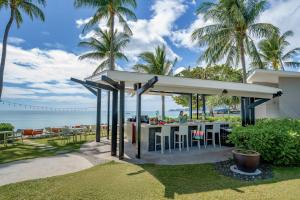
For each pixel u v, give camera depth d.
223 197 3.33
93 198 3.33
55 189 3.69
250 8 12.08
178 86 6.44
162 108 17.66
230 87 7.09
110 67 12.84
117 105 6.56
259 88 7.67
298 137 5.13
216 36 12.34
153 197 3.35
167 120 9.42
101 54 14.55
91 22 12.67
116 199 3.29
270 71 9.42
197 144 8.26
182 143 7.78
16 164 5.44
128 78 5.57
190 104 11.53
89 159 5.96
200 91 7.36
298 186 3.80
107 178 4.27
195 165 5.24
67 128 10.07
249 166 4.55
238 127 6.26
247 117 8.50
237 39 12.42
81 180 4.16
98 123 9.47
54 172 4.74
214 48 12.77
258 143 5.30
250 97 8.38
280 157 5.09
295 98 10.18
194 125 7.92
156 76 5.46
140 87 6.18
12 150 7.49
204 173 4.61
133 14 12.95
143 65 17.77
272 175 4.48
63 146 8.27
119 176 4.40
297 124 6.32
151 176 4.40
